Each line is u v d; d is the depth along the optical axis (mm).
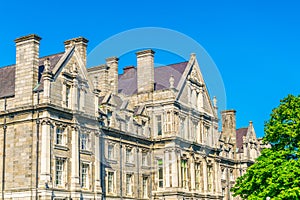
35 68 51312
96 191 53594
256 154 92125
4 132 50875
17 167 49375
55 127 49688
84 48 56531
